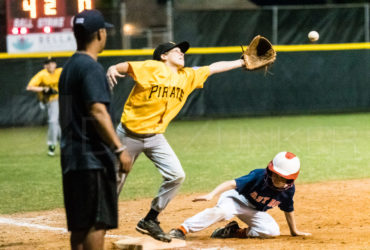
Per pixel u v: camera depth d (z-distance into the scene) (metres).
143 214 23.23
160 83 16.84
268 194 17.72
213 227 20.88
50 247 18.17
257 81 59.19
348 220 21.56
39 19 51.84
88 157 12.77
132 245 17.41
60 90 13.30
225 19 58.25
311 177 30.78
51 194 27.55
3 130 54.09
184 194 26.92
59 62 52.72
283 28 59.47
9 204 25.39
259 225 18.44
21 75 54.72
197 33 58.03
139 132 17.05
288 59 59.34
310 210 23.38
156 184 29.73
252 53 18.81
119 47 55.97
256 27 58.94
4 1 55.00
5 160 37.94
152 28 58.25
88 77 12.60
